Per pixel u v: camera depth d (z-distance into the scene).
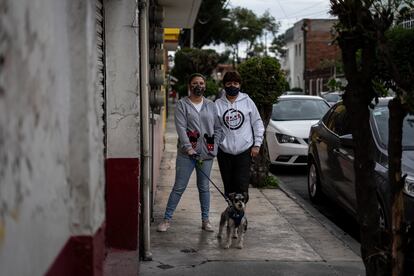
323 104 14.52
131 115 5.47
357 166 3.74
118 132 5.47
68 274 3.01
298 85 62.31
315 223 8.04
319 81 48.34
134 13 5.40
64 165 2.94
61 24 2.90
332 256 6.47
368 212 3.77
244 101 7.33
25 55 2.25
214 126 7.27
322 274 5.84
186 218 8.16
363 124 3.67
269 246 6.83
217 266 6.04
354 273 5.89
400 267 3.62
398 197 3.59
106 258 5.33
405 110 3.48
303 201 9.87
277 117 13.88
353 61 3.59
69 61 3.11
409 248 3.66
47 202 2.56
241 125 7.27
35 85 2.38
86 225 3.14
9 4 2.07
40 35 2.46
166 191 10.40
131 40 5.40
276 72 10.20
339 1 3.58
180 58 39.25
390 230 3.75
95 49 3.59
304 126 13.32
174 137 21.09
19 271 2.15
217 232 7.39
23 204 2.20
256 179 10.74
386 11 3.47
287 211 8.78
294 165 13.16
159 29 8.16
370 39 3.47
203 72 39.66
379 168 6.64
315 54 58.38
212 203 9.20
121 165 5.50
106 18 5.37
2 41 2.00
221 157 7.34
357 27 3.48
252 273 5.83
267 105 10.45
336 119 8.84
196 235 7.25
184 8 11.57
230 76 7.23
